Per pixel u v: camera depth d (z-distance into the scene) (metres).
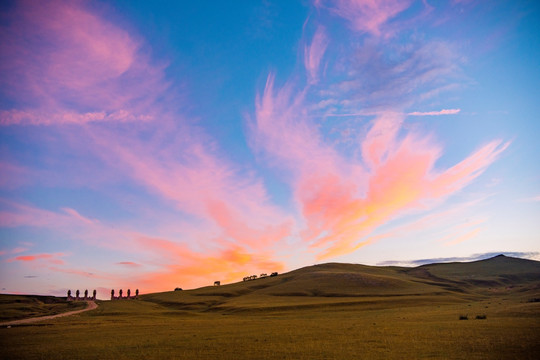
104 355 39.56
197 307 170.12
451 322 57.66
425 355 33.62
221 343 45.38
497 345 36.31
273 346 41.62
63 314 129.88
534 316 58.59
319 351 37.44
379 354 34.91
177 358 36.38
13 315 125.81
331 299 155.25
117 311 131.88
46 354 41.62
